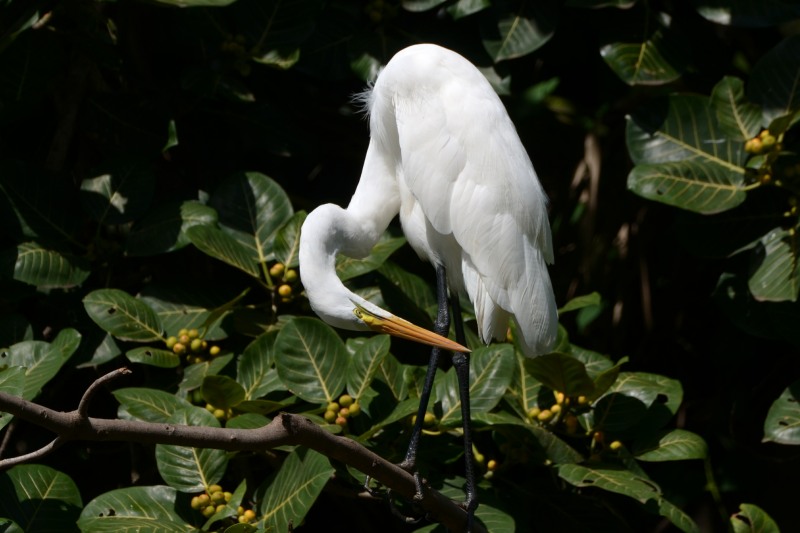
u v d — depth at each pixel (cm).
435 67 610
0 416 512
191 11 702
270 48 711
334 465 573
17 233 643
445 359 770
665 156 707
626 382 634
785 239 659
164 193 778
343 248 609
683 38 737
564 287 894
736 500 816
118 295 618
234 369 624
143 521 512
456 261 630
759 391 797
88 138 735
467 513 532
